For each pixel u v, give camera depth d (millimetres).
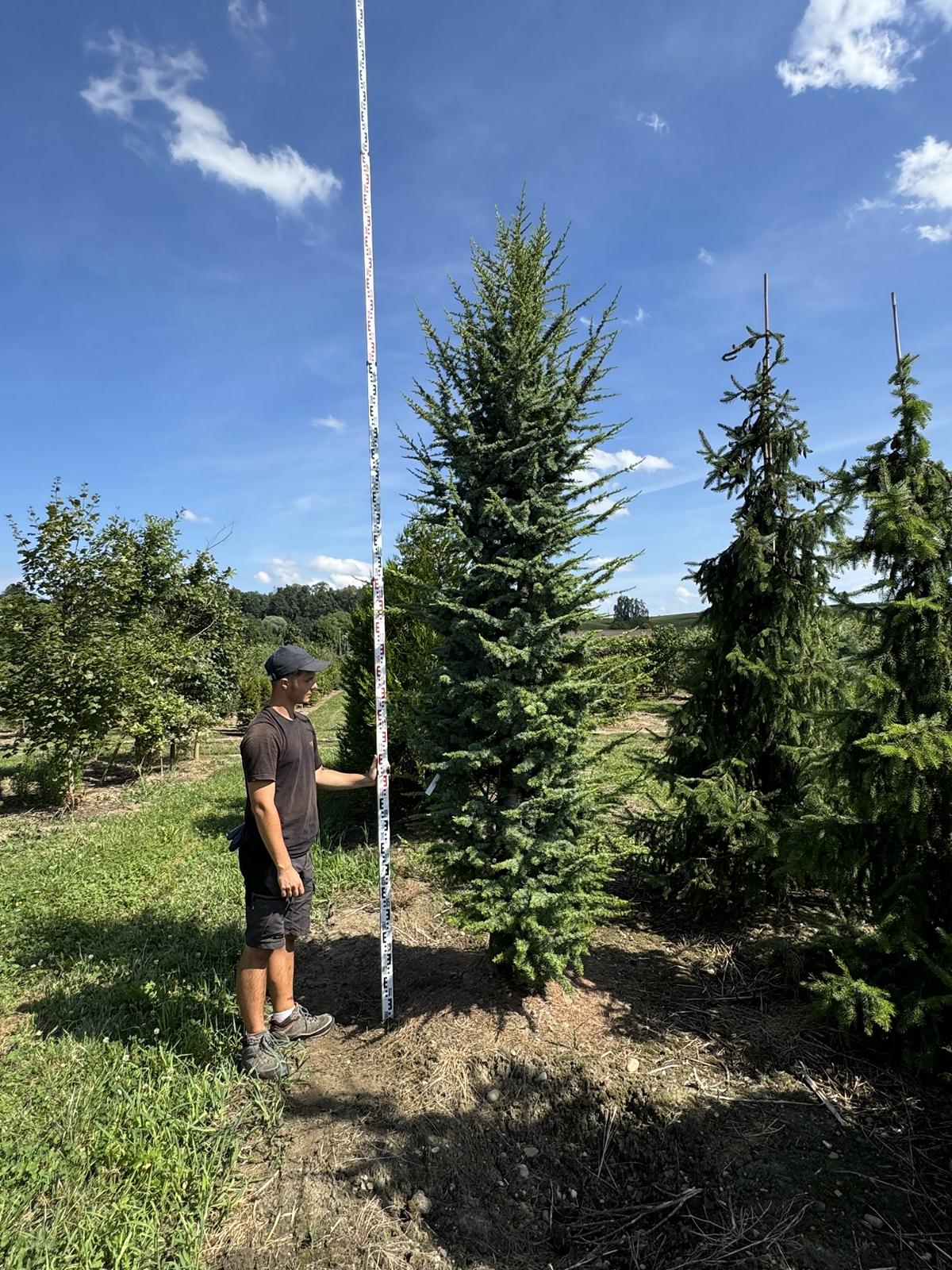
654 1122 3070
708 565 5320
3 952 4840
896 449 3814
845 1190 2654
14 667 9766
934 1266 2332
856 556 3873
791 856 3766
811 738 4879
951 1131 2914
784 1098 3156
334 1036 3760
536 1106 3180
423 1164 2844
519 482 3828
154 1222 2465
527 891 3494
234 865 6773
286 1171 2795
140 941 4977
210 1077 3330
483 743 3697
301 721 3672
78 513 10234
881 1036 3395
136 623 11539
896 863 3492
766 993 4004
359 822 8391
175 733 12906
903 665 3504
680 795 4965
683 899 5133
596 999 3943
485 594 3855
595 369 3889
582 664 3891
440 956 4562
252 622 24969
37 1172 2684
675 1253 2508
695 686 5223
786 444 5031
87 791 11695
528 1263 2520
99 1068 3391
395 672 7816
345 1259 2420
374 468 3867
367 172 3820
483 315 3898
